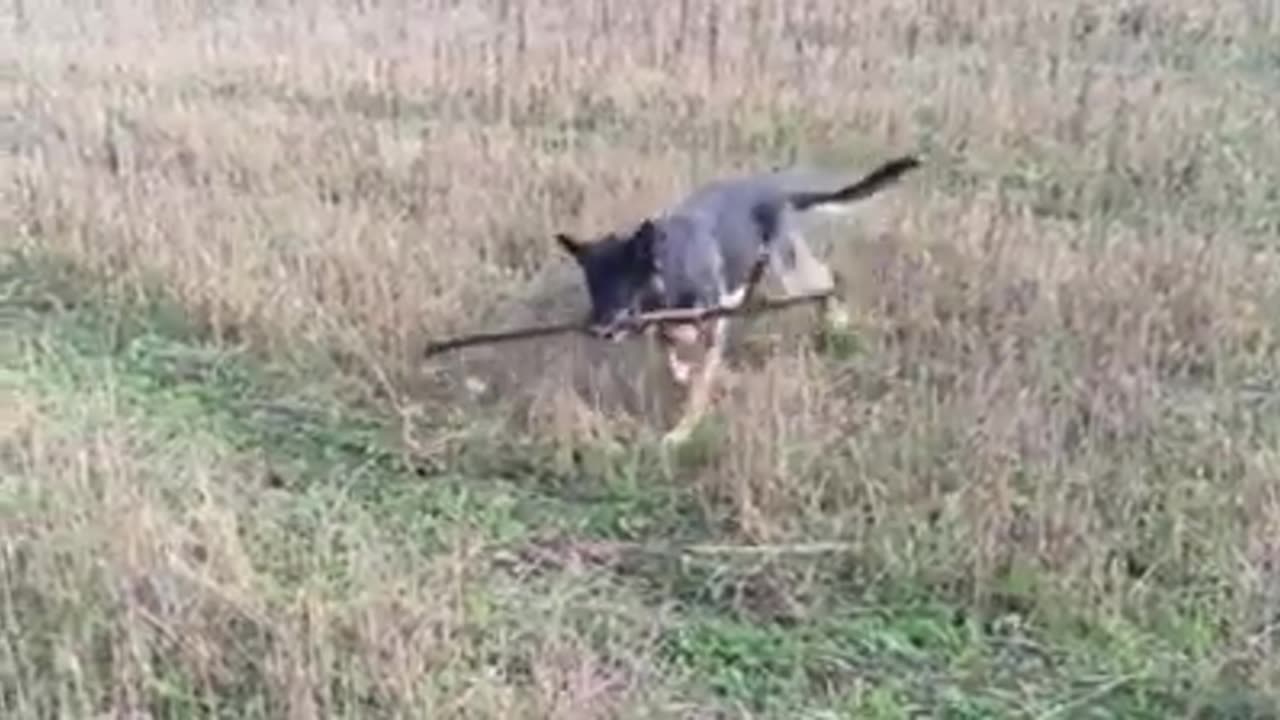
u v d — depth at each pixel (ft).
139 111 23.75
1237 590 13.30
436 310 17.24
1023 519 13.98
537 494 14.96
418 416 15.97
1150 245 19.16
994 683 12.63
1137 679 12.59
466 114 24.39
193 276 18.07
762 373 16.37
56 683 12.14
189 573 12.89
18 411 15.52
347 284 17.79
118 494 13.97
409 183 21.09
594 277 15.55
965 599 13.48
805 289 16.92
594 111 24.17
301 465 15.29
